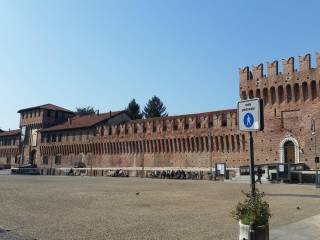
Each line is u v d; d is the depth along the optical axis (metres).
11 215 24.59
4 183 60.66
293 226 21.33
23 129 150.12
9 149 158.25
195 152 95.19
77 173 121.94
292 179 67.38
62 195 39.53
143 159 107.00
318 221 22.86
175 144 99.56
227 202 33.88
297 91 77.81
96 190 47.16
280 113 79.62
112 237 18.03
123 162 112.19
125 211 27.45
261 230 14.36
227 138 88.75
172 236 18.48
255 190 15.29
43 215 24.84
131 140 110.38
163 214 26.05
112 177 100.31
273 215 25.62
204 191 46.50
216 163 84.50
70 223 21.83
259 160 81.44
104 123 123.88
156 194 41.81
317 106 74.69
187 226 21.34
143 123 108.19
